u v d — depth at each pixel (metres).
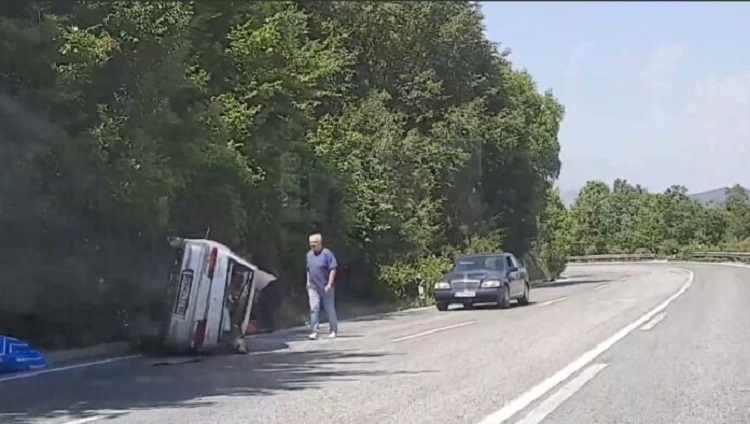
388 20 40.97
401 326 22.12
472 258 29.48
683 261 85.19
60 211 16.80
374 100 36.56
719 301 27.88
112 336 17.75
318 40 35.19
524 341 17.27
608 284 42.62
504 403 10.54
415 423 9.42
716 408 10.19
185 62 19.02
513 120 46.91
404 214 34.66
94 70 16.53
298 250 27.78
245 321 16.70
